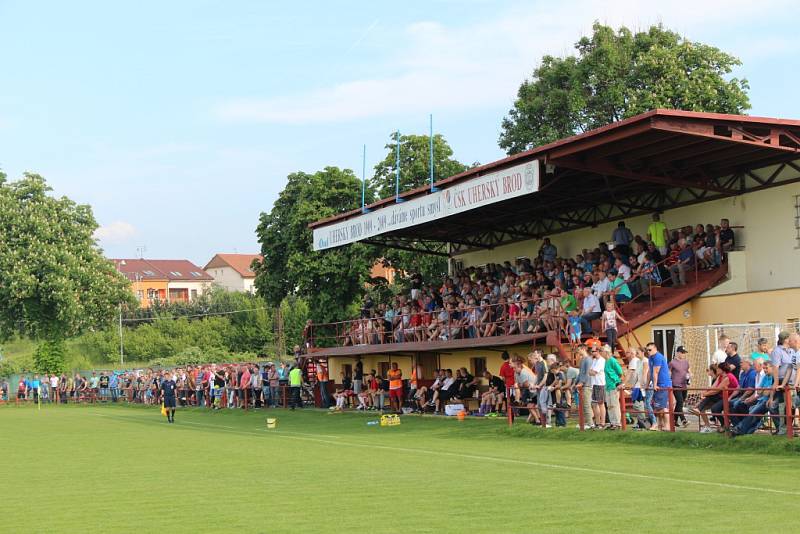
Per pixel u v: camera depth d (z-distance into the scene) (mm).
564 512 10930
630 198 31938
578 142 23672
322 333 49375
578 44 49656
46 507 12555
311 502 12266
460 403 31406
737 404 18281
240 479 15203
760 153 25609
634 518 10414
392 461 17594
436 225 37500
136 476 16156
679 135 23016
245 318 93188
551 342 27031
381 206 33031
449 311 32969
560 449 19047
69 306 62781
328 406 40656
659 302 27375
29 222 63844
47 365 65375
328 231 36375
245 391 42281
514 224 37719
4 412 48000
